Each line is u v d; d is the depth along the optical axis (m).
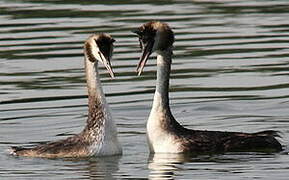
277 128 17.86
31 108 19.11
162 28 16.66
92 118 16.28
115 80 21.03
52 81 20.84
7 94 20.02
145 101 19.55
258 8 27.67
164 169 15.44
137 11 26.84
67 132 17.70
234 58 22.41
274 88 20.25
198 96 19.86
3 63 22.20
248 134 16.75
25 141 17.19
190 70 21.59
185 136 16.56
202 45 23.48
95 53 16.14
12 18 26.12
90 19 25.86
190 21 25.80
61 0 28.36
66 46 23.33
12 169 15.48
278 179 14.72
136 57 22.41
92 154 16.11
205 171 15.26
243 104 19.31
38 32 24.62
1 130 17.84
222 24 25.55
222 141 16.55
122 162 15.89
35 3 28.02
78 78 21.03
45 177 15.01
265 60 22.25
